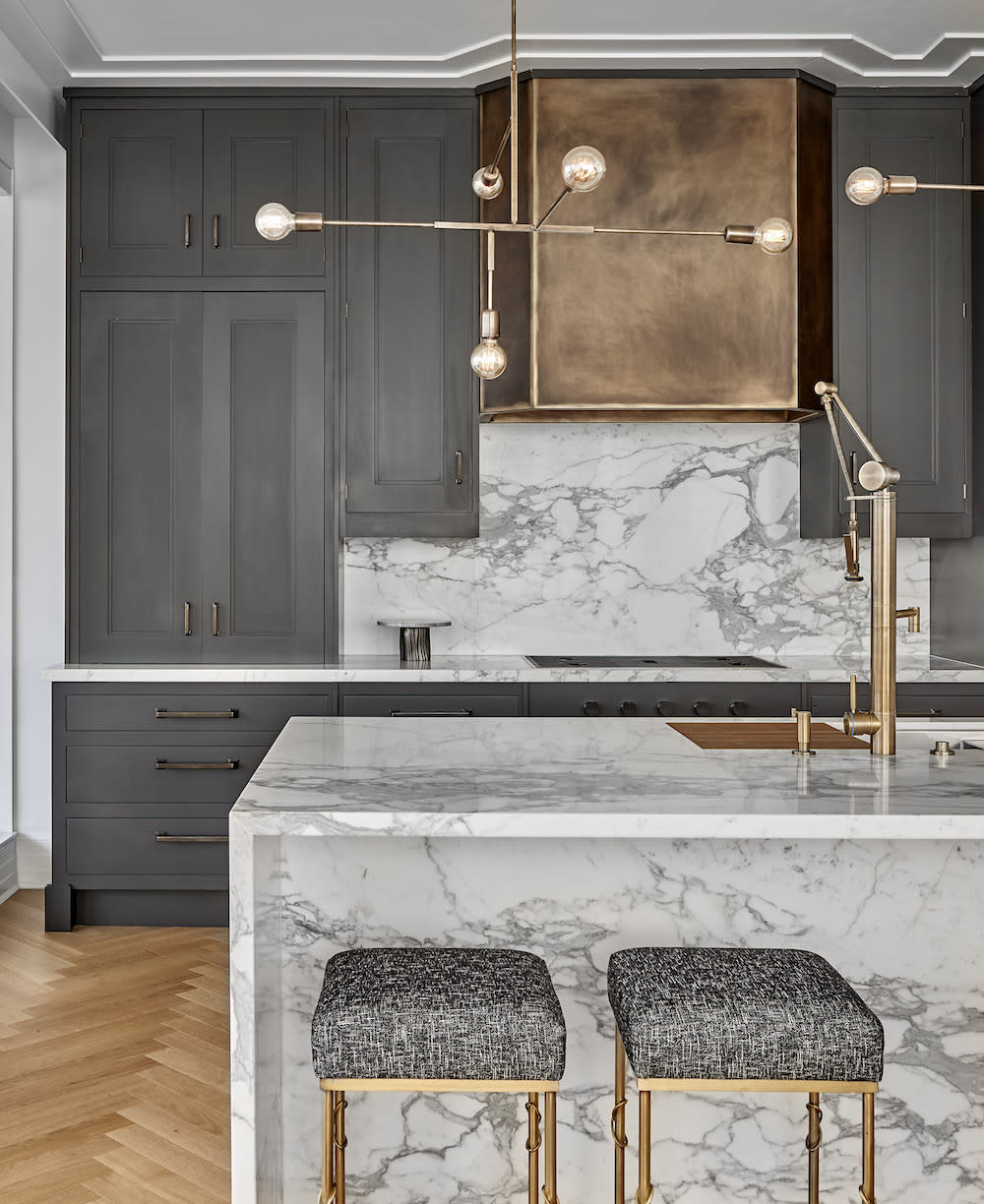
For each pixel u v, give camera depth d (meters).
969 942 2.09
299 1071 2.10
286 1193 2.10
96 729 3.88
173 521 4.04
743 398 3.85
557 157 3.84
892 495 2.22
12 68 3.78
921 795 1.86
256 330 4.02
